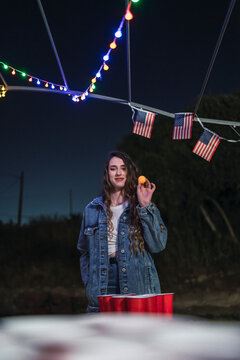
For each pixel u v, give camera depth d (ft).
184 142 37.88
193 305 29.73
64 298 33.96
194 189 40.04
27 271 46.01
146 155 40.63
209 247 40.01
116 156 9.62
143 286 8.71
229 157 36.52
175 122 13.67
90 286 9.02
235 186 39.04
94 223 9.46
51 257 49.39
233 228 40.93
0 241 54.34
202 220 41.93
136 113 13.99
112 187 9.57
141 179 8.72
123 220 9.13
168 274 37.76
